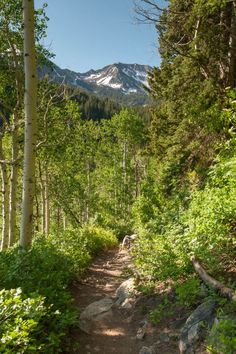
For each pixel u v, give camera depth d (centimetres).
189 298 581
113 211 3934
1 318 421
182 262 698
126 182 4281
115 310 711
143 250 844
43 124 1638
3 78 1412
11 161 1262
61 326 538
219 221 664
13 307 434
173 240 805
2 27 1318
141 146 4425
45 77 1477
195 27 1173
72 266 976
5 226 1445
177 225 873
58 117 1772
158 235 908
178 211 966
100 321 669
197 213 787
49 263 776
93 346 575
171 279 708
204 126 985
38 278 669
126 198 3997
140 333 589
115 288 914
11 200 1348
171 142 1488
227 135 909
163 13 1203
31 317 431
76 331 622
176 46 1338
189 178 1166
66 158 2691
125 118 4028
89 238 1562
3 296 465
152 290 705
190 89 1244
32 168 862
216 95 1063
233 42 1162
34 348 403
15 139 1364
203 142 1205
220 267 618
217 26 1180
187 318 547
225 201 675
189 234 717
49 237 1361
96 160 4284
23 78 1412
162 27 1268
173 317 583
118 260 1322
